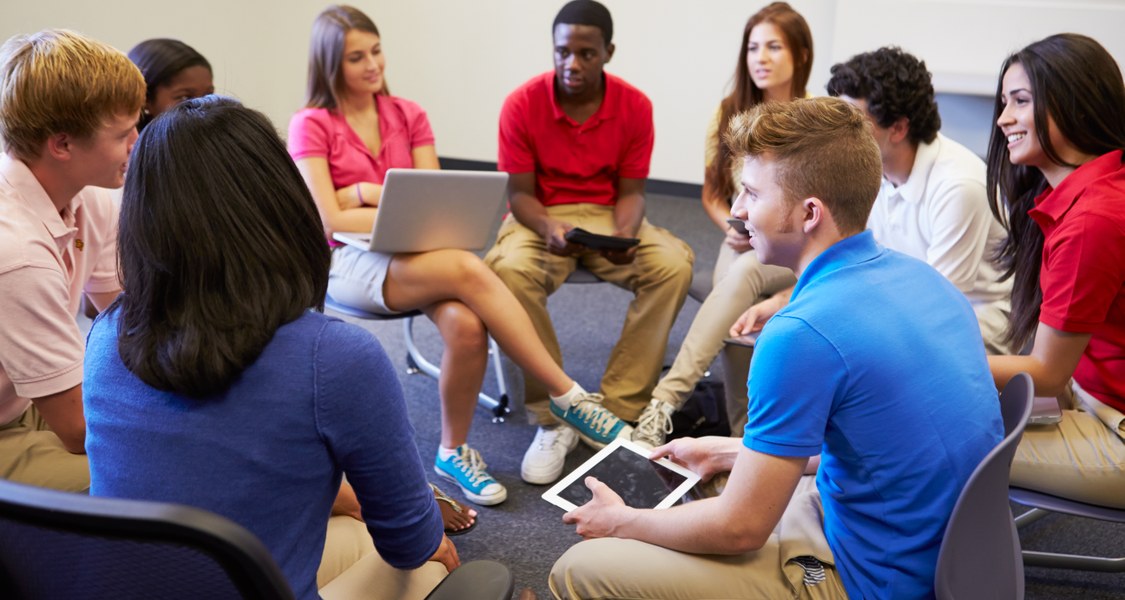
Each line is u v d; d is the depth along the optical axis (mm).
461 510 2125
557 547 2068
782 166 1206
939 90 4297
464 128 5227
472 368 2205
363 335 978
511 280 2506
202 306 925
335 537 1329
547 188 2795
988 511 1137
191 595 744
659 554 1305
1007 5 4219
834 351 1135
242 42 5090
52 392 1416
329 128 2582
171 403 923
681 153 4965
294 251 979
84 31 4020
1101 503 1627
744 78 2758
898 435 1151
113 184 1473
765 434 1164
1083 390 1732
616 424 2350
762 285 2404
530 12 4895
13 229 1388
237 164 947
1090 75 1592
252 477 922
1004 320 2121
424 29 5074
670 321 2568
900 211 2164
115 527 688
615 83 2736
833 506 1268
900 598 1195
